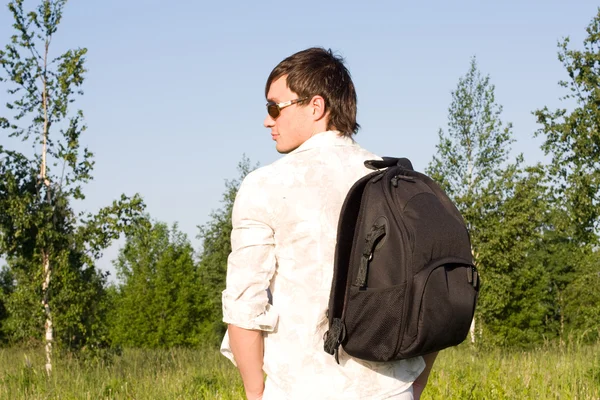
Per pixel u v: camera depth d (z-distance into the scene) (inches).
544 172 642.8
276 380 80.7
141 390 357.1
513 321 1024.9
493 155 678.5
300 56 88.4
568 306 1024.2
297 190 82.4
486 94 685.3
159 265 1326.3
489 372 285.4
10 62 507.8
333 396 79.1
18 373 427.5
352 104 89.5
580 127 611.8
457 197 686.5
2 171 514.0
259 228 82.1
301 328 80.3
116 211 522.0
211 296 1178.6
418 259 74.3
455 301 74.1
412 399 83.6
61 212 527.8
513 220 666.2
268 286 82.3
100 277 557.3
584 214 623.2
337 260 78.0
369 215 77.1
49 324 527.2
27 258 530.6
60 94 515.8
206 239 1171.3
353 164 85.7
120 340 1307.8
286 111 87.8
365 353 76.2
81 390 368.5
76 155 517.0
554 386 252.2
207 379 370.6
